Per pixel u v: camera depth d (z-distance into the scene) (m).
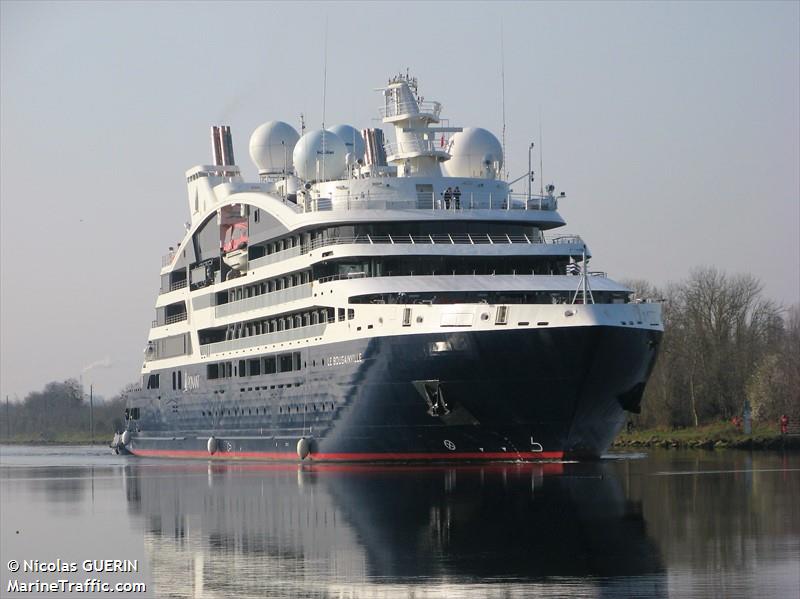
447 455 120.31
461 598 58.50
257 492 103.88
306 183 142.12
